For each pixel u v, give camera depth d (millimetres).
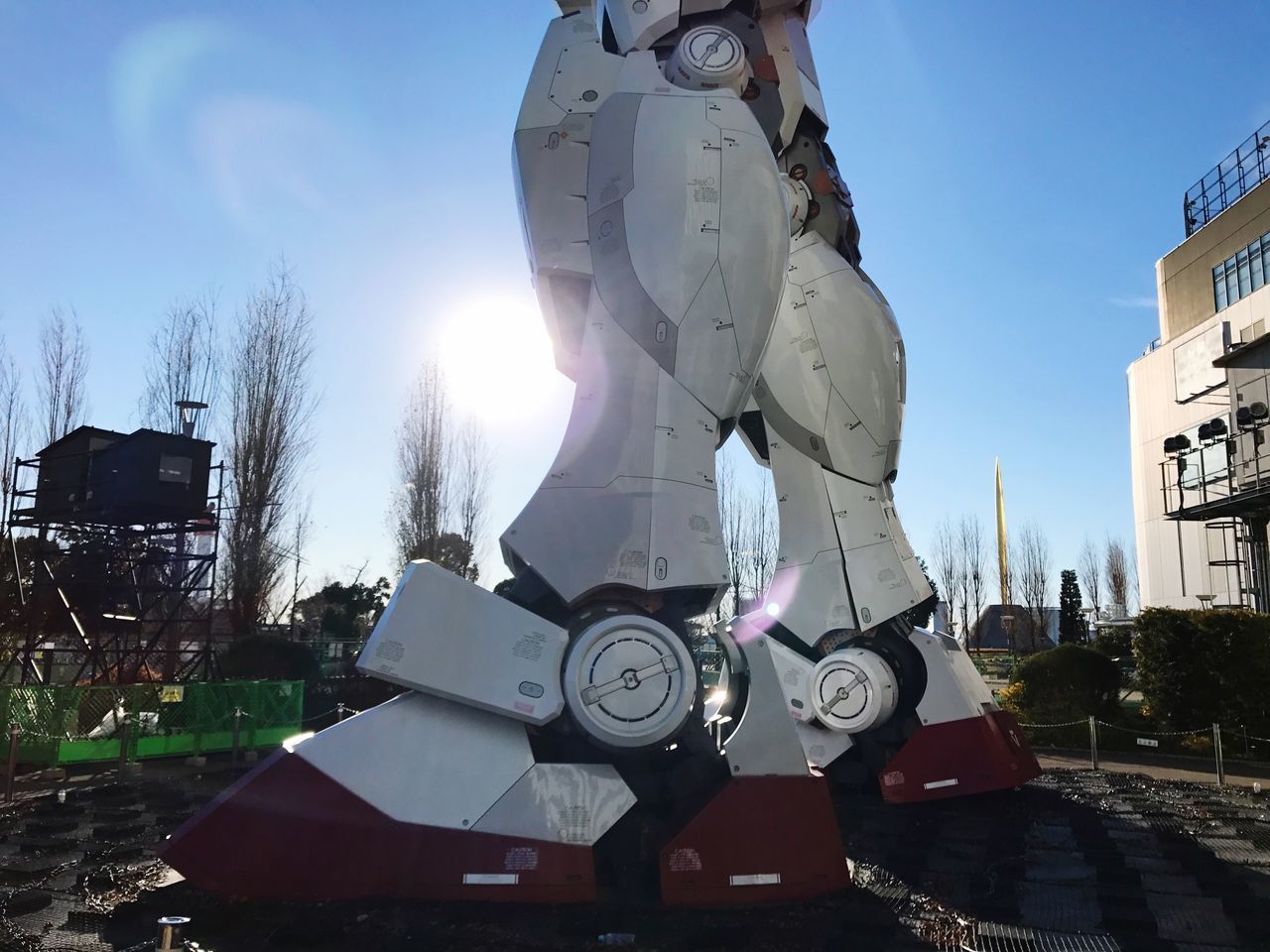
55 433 23531
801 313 10797
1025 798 10609
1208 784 12188
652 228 6969
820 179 10797
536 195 7512
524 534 6578
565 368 7621
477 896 5730
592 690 6105
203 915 5438
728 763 6227
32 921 5492
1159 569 33719
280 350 24344
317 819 5828
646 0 7914
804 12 10727
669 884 5867
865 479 10875
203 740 13344
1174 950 5434
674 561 6480
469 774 5965
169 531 16531
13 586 17359
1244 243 28797
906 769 10055
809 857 6152
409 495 29562
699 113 7262
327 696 17469
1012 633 52844
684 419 6801
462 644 6113
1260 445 21359
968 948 5422
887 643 10570
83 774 11766
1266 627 15711
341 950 4996
